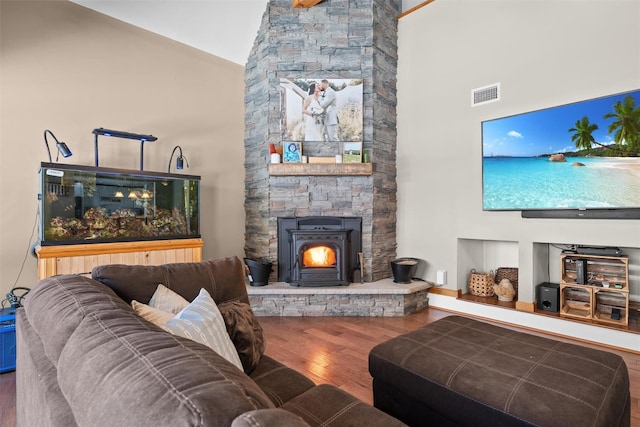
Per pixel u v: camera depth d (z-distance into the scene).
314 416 1.06
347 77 3.90
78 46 3.15
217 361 0.65
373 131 3.95
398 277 3.79
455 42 3.76
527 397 1.23
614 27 2.80
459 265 3.76
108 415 0.53
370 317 3.54
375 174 3.96
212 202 4.11
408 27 4.18
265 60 3.92
